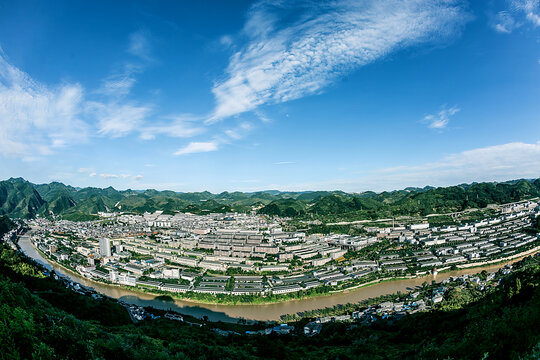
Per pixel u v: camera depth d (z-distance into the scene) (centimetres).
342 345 19525
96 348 8262
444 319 19900
